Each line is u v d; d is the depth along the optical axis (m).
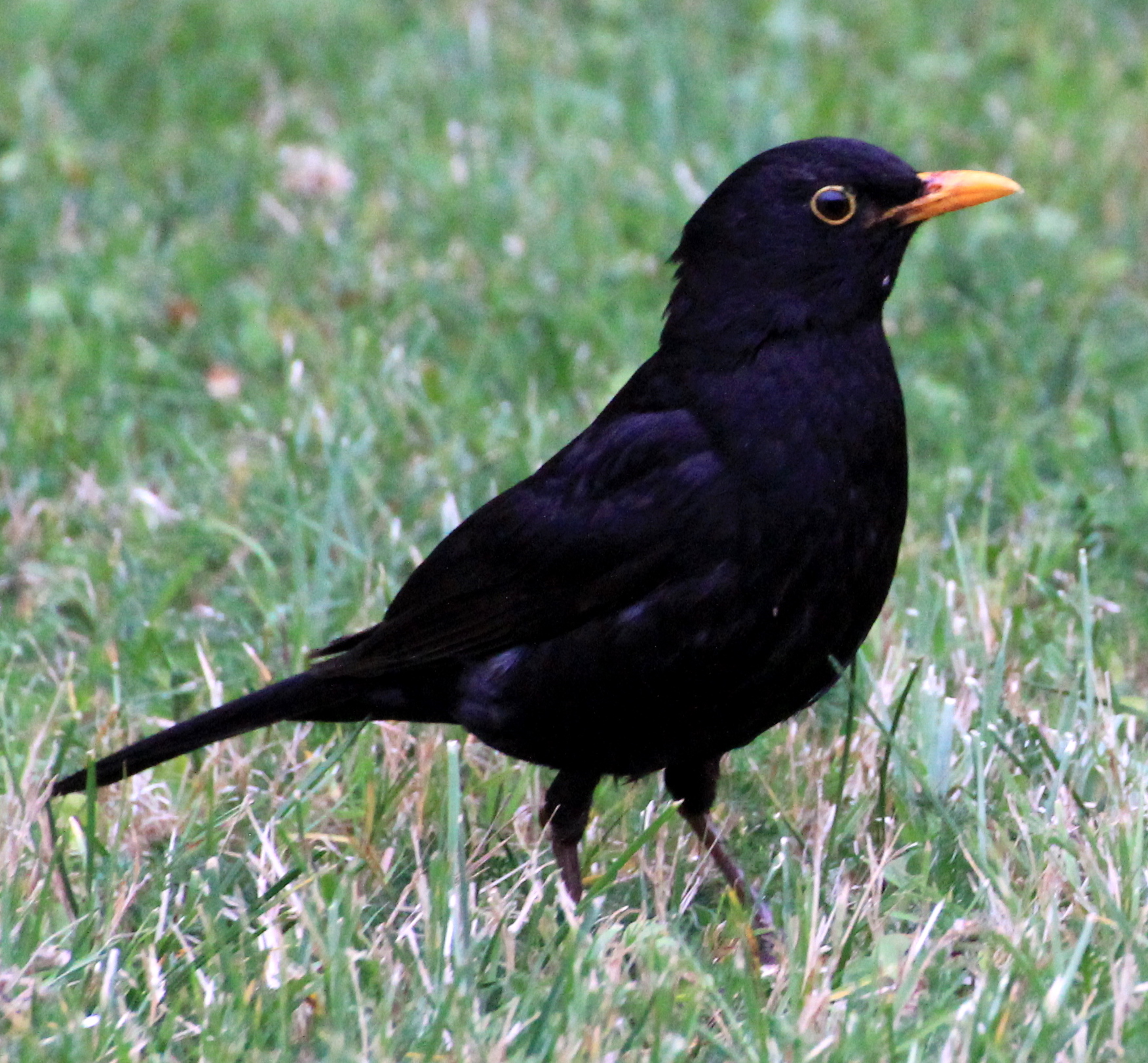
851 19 19.97
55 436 13.18
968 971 8.07
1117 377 14.20
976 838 8.77
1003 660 10.11
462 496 12.45
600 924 8.50
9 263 15.67
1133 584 11.74
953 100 18.38
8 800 9.05
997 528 12.33
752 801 9.74
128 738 10.05
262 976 7.87
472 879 8.83
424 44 19.27
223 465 12.88
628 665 8.20
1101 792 9.47
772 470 7.98
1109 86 18.61
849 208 8.23
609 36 19.33
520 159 16.91
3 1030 7.61
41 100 17.98
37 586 11.73
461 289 15.12
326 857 9.05
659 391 8.34
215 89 18.36
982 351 14.27
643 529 8.08
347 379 13.54
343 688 8.91
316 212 16.06
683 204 16.19
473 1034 7.31
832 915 8.20
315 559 11.98
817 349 8.16
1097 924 8.04
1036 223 15.96
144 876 8.76
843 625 8.19
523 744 8.61
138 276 15.33
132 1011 7.86
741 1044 7.45
